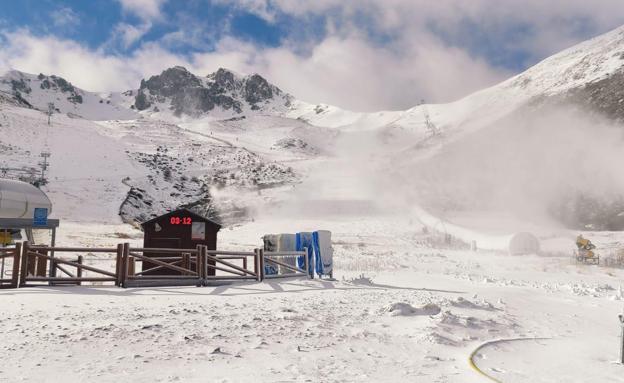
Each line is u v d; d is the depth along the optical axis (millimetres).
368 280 19469
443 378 6812
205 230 21438
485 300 14930
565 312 13930
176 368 6652
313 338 8875
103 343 7668
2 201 19875
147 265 20484
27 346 7270
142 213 92312
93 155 123312
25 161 105062
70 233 55375
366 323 10461
